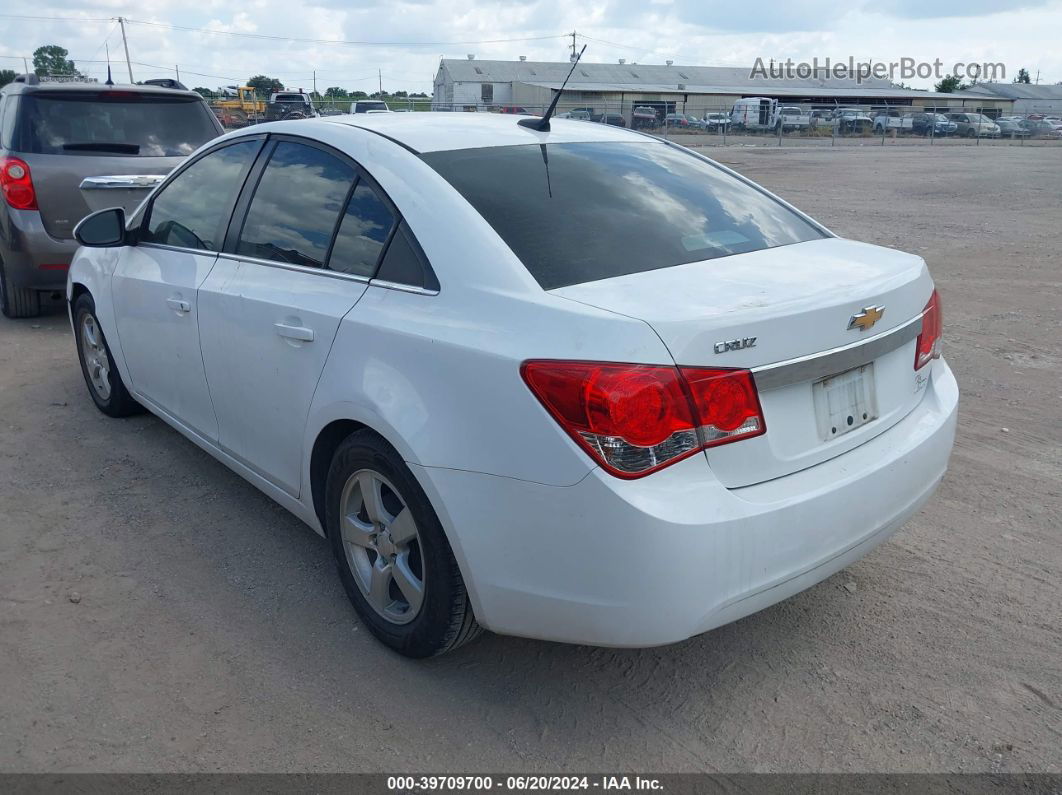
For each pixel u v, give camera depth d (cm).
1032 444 503
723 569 244
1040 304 835
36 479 449
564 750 269
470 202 294
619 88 7300
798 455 265
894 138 4781
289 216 351
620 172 346
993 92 8625
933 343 320
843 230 1285
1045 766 263
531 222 292
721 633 329
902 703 290
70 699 287
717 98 7350
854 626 332
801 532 258
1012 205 1611
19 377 614
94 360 532
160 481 449
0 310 811
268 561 374
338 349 303
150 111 764
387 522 298
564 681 301
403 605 310
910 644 321
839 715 285
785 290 267
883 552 386
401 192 306
